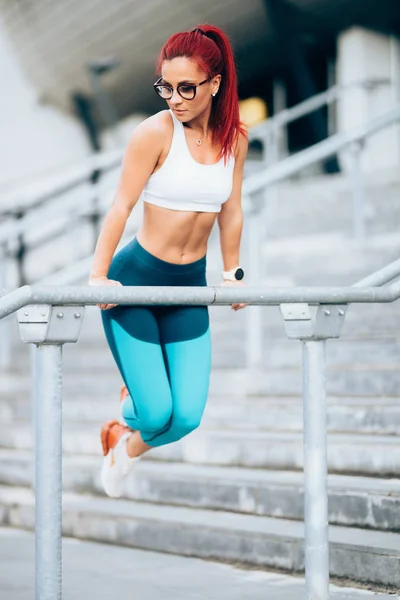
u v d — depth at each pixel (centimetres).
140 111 1678
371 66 1351
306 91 1503
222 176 344
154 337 352
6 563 460
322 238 872
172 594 392
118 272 359
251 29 1412
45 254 1276
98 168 1055
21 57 1572
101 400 696
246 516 477
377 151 1277
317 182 1091
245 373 628
